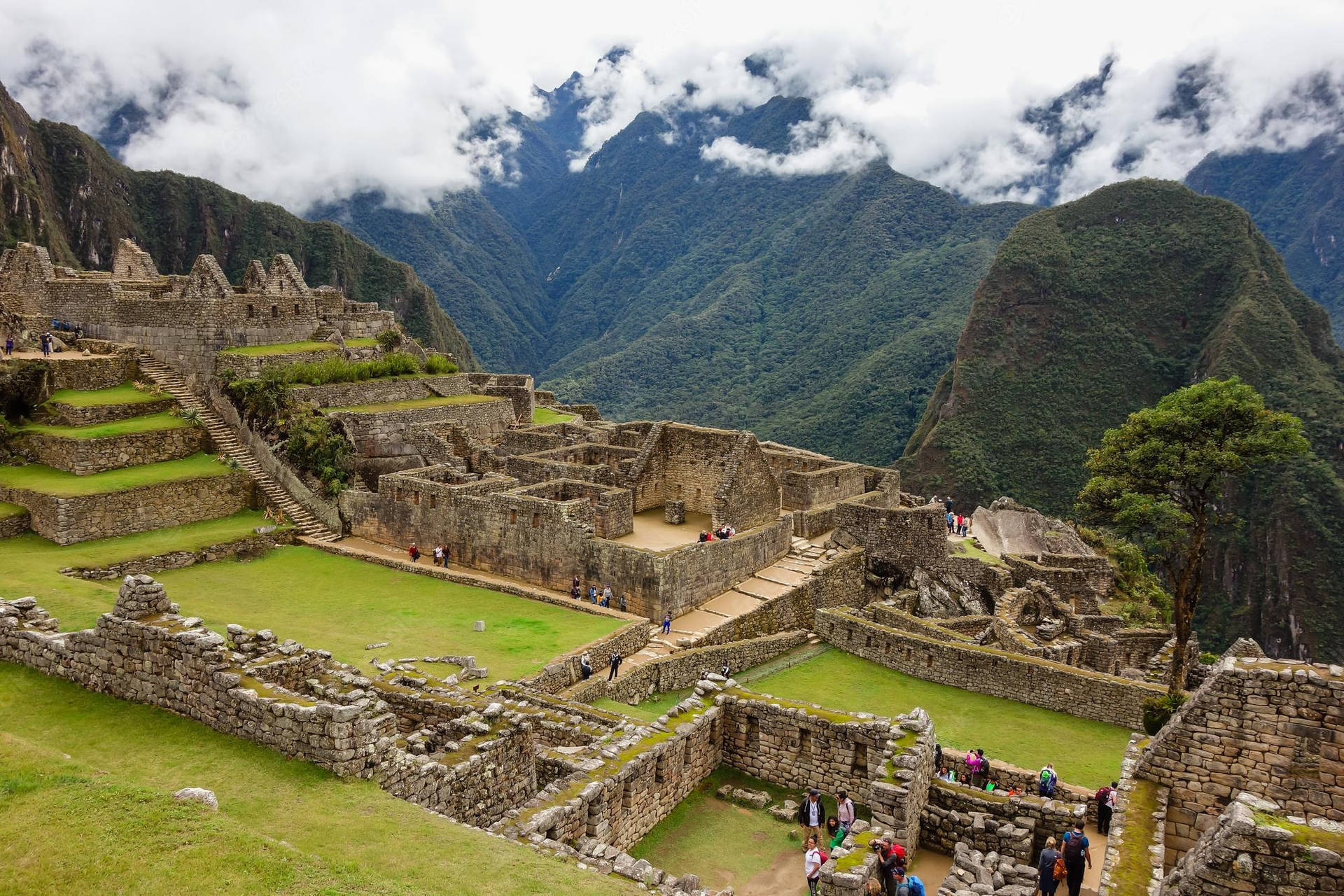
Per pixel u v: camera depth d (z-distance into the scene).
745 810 18.61
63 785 12.72
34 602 18.64
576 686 26.06
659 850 16.95
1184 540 33.47
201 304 51.69
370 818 13.20
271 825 12.71
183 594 34.53
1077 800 19.39
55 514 38.00
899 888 14.12
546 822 14.55
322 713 14.30
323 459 46.62
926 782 17.72
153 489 41.47
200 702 15.62
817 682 31.81
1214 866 11.55
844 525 46.66
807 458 56.22
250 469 47.03
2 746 13.76
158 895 10.58
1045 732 27.53
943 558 45.53
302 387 50.22
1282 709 14.46
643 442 51.50
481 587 37.91
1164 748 15.41
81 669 16.92
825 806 18.61
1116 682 28.48
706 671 31.59
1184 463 29.75
